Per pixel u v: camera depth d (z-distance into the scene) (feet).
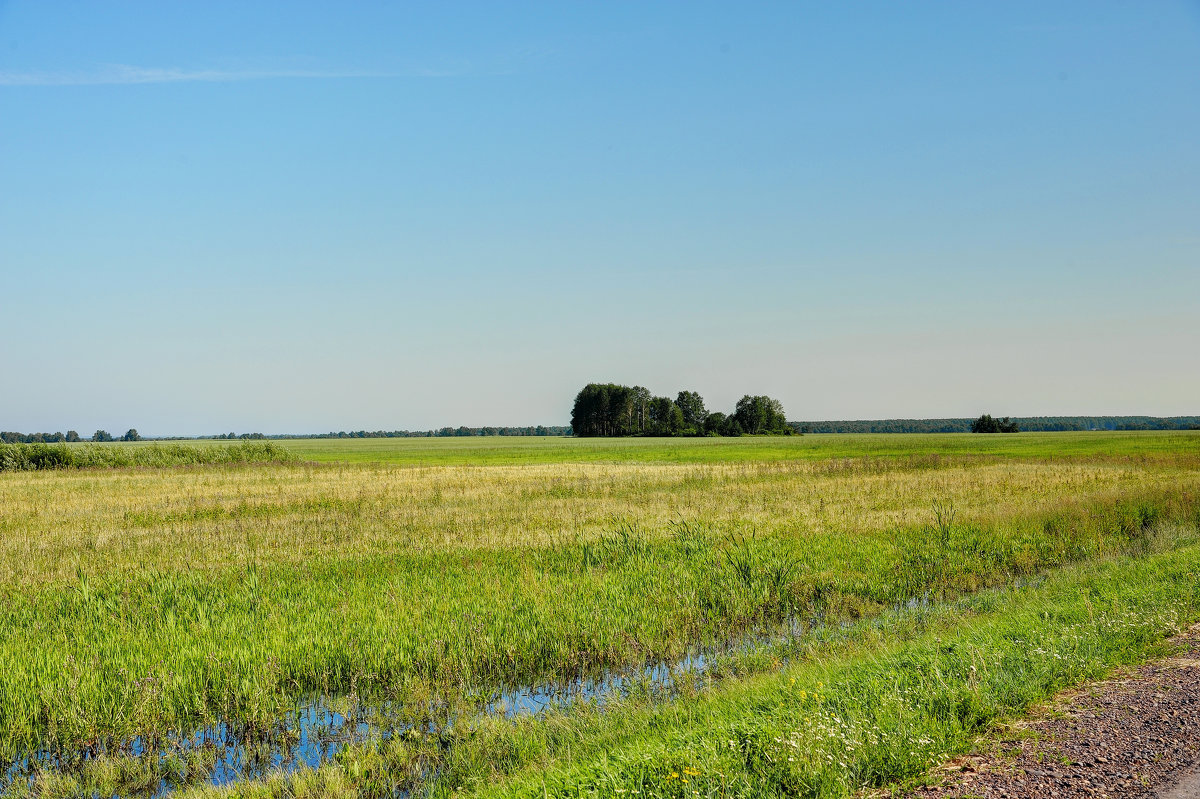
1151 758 17.33
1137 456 175.73
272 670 28.99
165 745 25.02
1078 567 45.42
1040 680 22.20
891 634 32.89
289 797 21.16
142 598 40.52
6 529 68.95
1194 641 26.30
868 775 16.99
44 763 24.03
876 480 112.47
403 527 67.72
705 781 16.70
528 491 102.37
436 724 26.30
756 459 197.67
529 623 35.29
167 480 129.59
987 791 16.14
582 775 17.95
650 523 68.39
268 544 59.16
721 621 37.65
